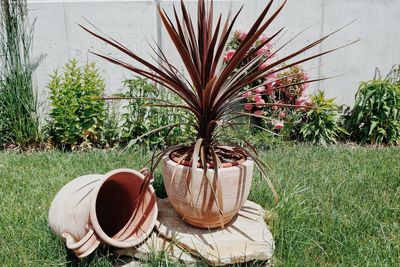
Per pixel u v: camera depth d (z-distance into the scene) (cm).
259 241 231
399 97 472
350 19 484
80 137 446
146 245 233
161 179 322
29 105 445
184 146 254
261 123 463
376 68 502
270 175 348
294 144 458
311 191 318
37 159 395
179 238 232
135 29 463
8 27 426
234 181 223
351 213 292
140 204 247
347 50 492
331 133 472
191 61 209
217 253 219
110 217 262
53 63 465
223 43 210
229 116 454
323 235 259
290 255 237
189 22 226
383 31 492
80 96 434
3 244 249
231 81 232
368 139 483
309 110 460
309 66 493
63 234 221
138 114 436
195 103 231
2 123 446
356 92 504
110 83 474
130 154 405
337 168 376
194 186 221
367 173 362
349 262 239
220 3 461
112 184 258
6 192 321
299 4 473
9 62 436
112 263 234
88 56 466
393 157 411
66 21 455
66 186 241
